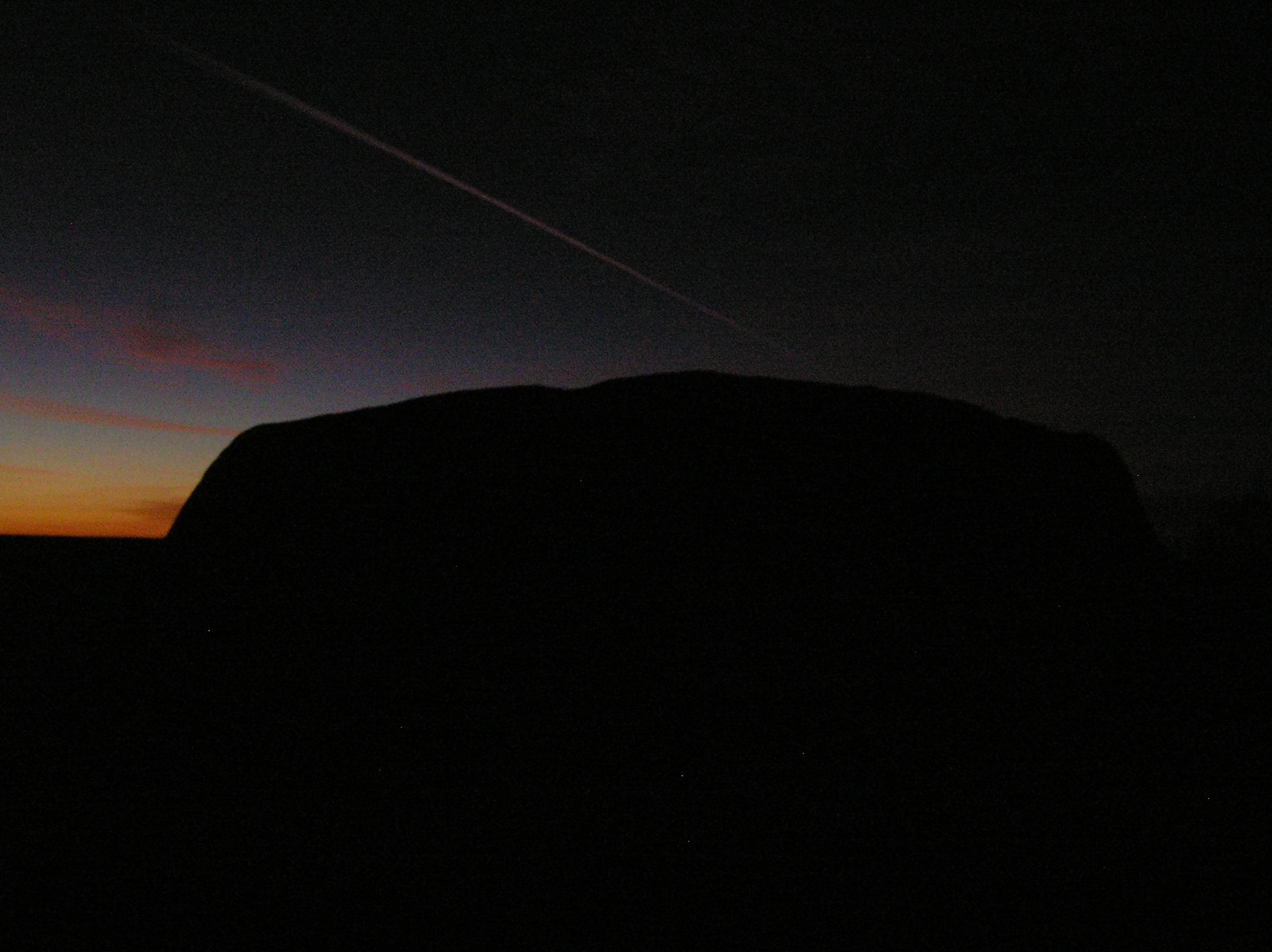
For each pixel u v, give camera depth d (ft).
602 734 10.08
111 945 7.36
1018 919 8.05
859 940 7.68
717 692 10.50
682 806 9.17
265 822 9.18
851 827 9.01
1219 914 8.20
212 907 7.88
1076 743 10.51
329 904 7.92
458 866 8.42
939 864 8.66
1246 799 9.84
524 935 7.56
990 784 9.77
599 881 8.22
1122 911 8.20
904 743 10.13
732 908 7.97
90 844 8.79
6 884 8.12
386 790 9.61
